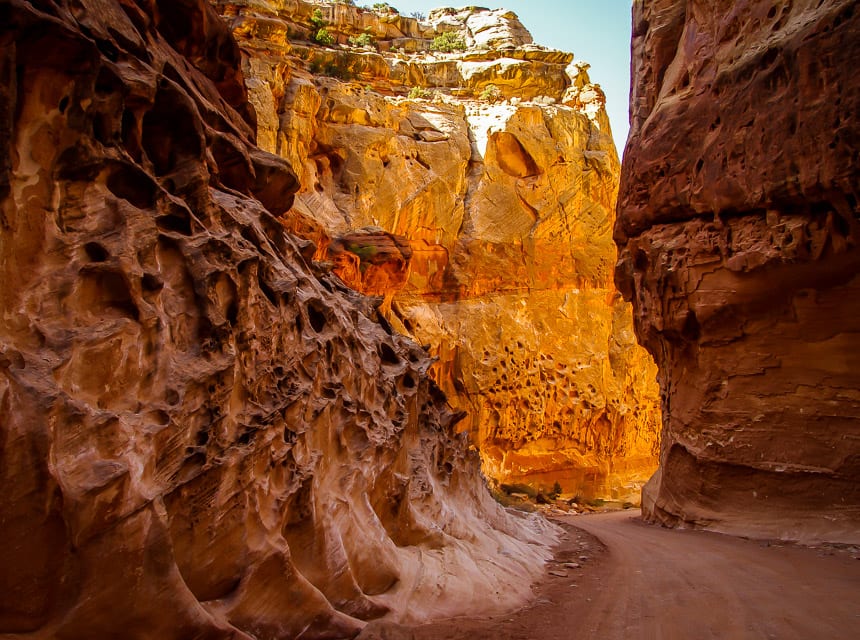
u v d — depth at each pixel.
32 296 3.71
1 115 3.56
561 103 40.88
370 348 8.33
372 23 41.00
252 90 27.80
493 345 33.19
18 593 3.23
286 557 4.76
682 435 14.74
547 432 33.94
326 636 4.84
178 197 5.15
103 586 3.46
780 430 12.20
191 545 4.18
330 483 6.02
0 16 3.54
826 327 11.49
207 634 3.91
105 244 4.17
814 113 10.83
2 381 3.30
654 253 14.91
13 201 3.65
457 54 41.56
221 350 4.73
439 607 6.21
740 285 12.66
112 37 5.00
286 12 37.66
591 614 6.23
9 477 3.21
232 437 4.68
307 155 30.69
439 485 9.30
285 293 5.99
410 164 33.41
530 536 11.80
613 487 35.44
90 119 4.20
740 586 7.14
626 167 17.53
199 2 8.22
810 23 11.04
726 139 12.94
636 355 38.09
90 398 3.79
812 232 11.23
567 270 36.88
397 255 27.88
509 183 36.31
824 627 5.27
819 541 10.77
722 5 14.33
